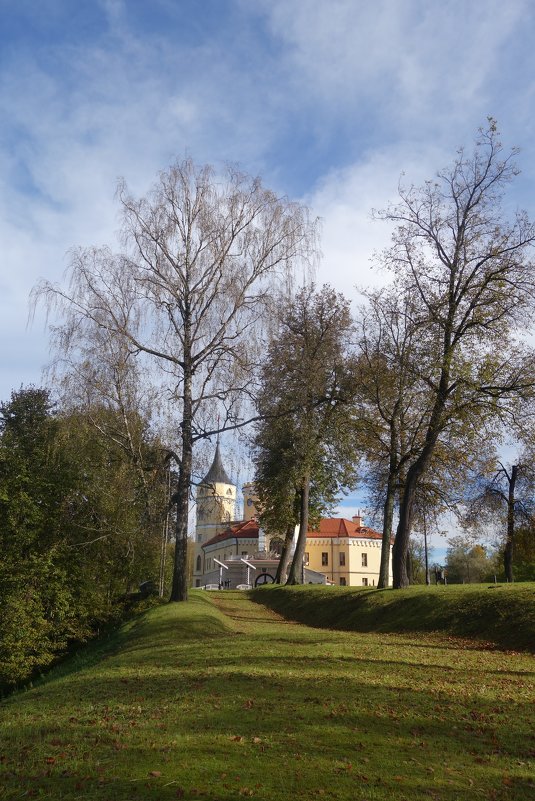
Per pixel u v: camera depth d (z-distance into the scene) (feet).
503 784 23.12
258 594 143.95
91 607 113.91
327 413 113.80
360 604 90.99
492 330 89.30
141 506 96.12
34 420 136.15
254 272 89.71
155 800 20.38
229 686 36.91
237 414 88.84
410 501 94.53
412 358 94.94
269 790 21.44
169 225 88.02
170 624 71.67
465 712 32.17
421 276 95.25
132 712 31.96
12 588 96.27
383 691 35.86
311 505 165.78
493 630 63.41
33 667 99.04
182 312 89.56
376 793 21.57
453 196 92.17
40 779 22.66
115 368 85.76
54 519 105.40
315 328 117.19
